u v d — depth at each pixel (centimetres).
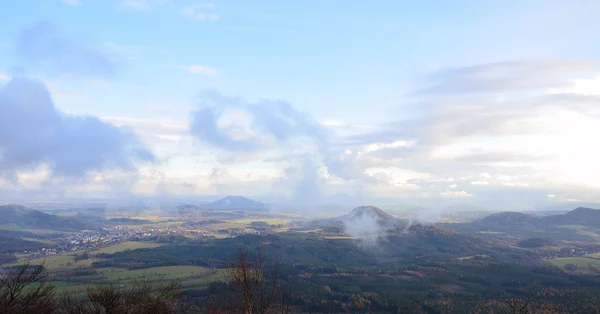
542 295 11000
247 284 3045
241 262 3209
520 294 11388
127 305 3953
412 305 10712
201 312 5072
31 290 3338
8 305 2952
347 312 10144
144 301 4088
